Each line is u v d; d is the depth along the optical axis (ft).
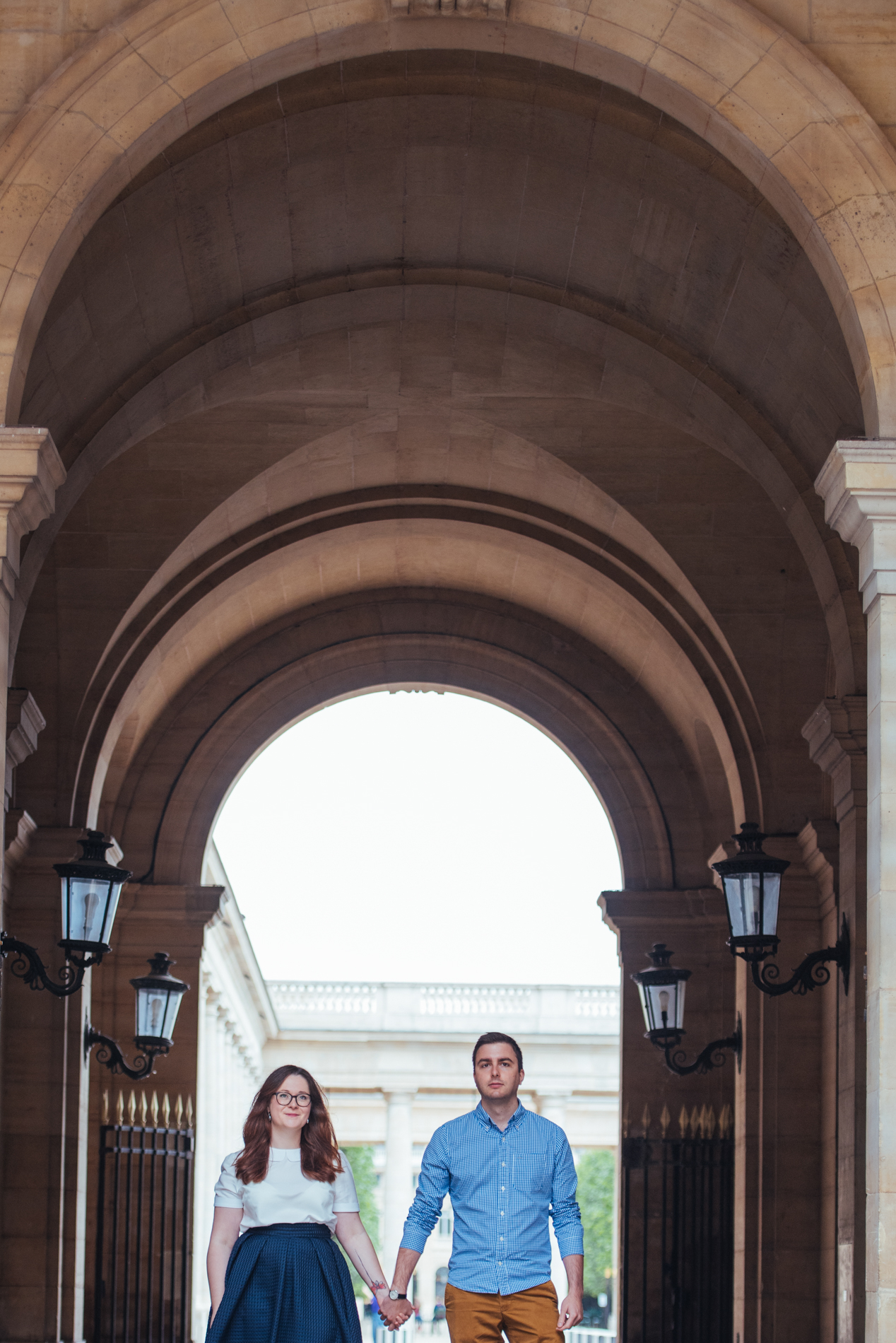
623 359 45.57
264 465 54.19
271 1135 24.30
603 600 62.34
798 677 55.11
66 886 42.39
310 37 31.73
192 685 67.00
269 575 61.87
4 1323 49.67
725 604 54.90
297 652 67.62
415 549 64.13
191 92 31.60
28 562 43.32
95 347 40.47
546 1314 25.82
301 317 44.93
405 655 68.08
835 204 31.12
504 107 38.09
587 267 43.09
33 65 32.19
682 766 67.15
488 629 67.87
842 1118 43.52
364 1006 166.30
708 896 65.00
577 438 53.98
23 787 53.88
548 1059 163.43
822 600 44.93
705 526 54.70
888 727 28.89
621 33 31.65
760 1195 52.21
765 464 44.42
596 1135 165.58
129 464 54.03
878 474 29.43
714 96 31.58
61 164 31.22
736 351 42.57
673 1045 53.21
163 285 40.86
